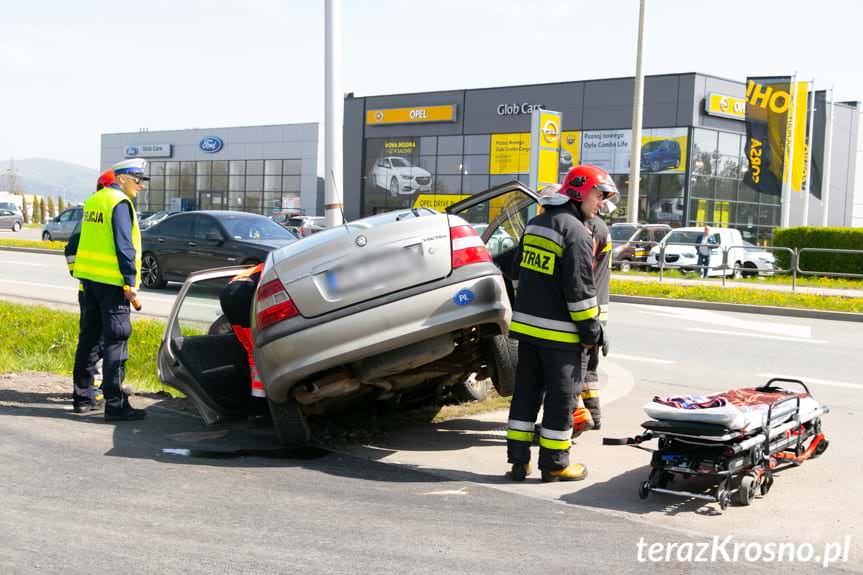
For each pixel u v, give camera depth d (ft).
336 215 39.88
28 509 14.64
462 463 18.84
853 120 165.68
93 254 21.68
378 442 20.59
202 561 12.57
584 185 17.30
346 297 18.02
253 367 20.85
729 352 37.17
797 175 114.83
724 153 135.74
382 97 165.37
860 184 168.25
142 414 22.52
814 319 52.42
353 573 12.25
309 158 196.34
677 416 15.87
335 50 39.47
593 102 139.33
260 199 204.64
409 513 15.11
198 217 56.65
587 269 16.83
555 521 14.84
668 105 131.95
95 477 16.78
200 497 15.72
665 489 15.93
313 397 18.72
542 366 17.44
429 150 160.56
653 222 134.92
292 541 13.48
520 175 149.07
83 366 22.65
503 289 18.89
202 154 213.87
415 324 17.92
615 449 20.22
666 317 51.37
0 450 18.48
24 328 35.60
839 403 26.43
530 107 146.41
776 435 17.13
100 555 12.68
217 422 22.16
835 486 17.31
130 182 22.27
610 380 29.76
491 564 12.70
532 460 19.12
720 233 85.51
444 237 18.44
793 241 85.35
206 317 23.63
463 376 22.15
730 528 14.66
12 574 11.85
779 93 112.06
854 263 73.05
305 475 17.57
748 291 61.77
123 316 21.91
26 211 242.58
